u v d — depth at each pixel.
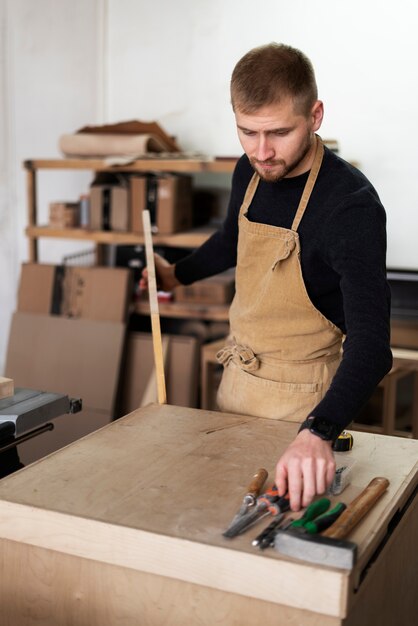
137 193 4.38
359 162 4.44
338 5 4.34
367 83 4.35
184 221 4.54
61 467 1.77
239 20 4.58
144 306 4.49
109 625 1.57
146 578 1.52
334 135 4.45
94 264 5.11
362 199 1.94
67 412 2.08
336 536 1.43
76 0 4.90
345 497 1.66
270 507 1.54
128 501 1.60
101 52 4.91
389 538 1.61
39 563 1.61
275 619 1.42
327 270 2.07
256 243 2.16
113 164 4.30
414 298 3.93
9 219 5.29
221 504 1.60
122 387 4.48
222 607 1.46
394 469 1.82
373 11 4.28
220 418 2.12
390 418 3.77
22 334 4.56
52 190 5.22
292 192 2.07
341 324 2.20
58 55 5.01
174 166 4.21
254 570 1.39
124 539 1.49
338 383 1.67
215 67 4.69
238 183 2.30
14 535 1.59
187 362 4.36
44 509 1.55
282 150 1.86
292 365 2.23
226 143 4.77
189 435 1.99
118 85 4.92
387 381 3.72
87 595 1.58
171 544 1.45
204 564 1.42
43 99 5.09
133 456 1.84
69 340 4.46
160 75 4.82
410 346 3.90
